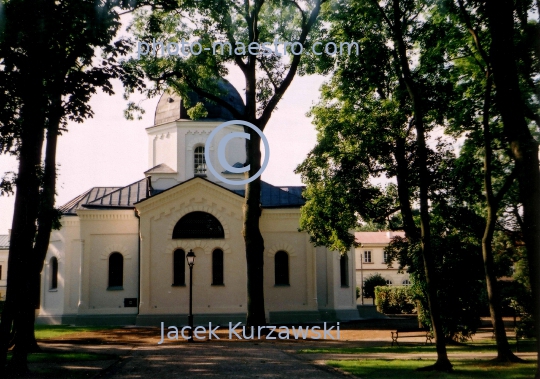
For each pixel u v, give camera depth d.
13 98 15.66
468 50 22.22
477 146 22.83
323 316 37.16
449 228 25.88
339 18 24.41
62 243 37.44
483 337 28.70
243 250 35.94
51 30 15.05
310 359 19.00
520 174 14.52
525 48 17.88
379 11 21.55
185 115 39.97
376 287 52.53
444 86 23.12
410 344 24.52
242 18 28.16
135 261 36.97
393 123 25.23
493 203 19.00
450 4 19.59
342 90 26.69
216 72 28.70
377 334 29.27
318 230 29.41
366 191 27.36
